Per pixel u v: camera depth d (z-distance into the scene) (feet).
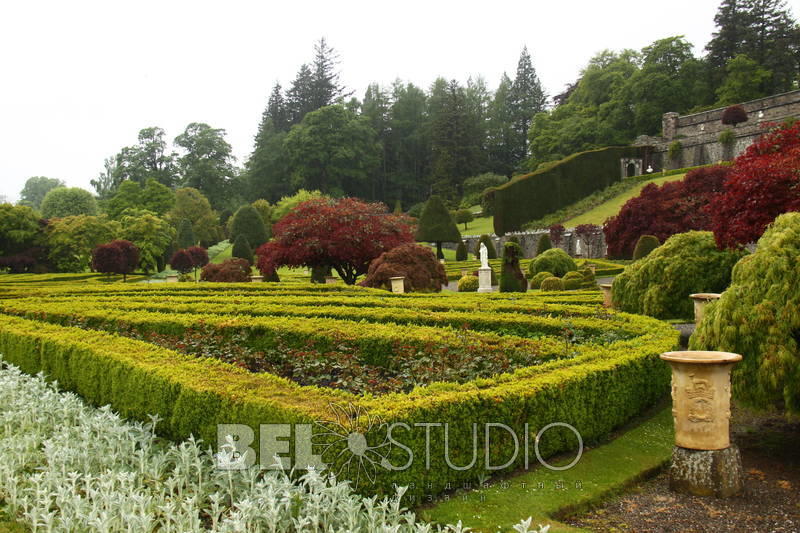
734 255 34.55
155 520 12.99
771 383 16.92
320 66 279.49
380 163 269.03
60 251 145.07
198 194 218.79
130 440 16.71
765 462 17.81
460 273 100.78
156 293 47.52
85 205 238.89
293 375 23.85
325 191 245.24
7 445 16.76
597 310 33.71
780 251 17.92
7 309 35.76
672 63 212.02
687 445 15.56
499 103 281.54
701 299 29.27
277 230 74.33
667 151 189.37
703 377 15.33
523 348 22.54
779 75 198.80
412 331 25.08
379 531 11.66
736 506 14.76
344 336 24.97
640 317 30.91
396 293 44.78
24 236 141.49
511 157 279.90
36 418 19.48
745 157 42.42
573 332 27.68
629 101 215.72
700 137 181.27
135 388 19.26
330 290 49.67
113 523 12.74
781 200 32.99
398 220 74.23
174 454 15.65
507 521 13.20
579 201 181.78
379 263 58.44
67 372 23.68
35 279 112.98
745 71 194.08
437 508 13.85
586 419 17.94
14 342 27.55
